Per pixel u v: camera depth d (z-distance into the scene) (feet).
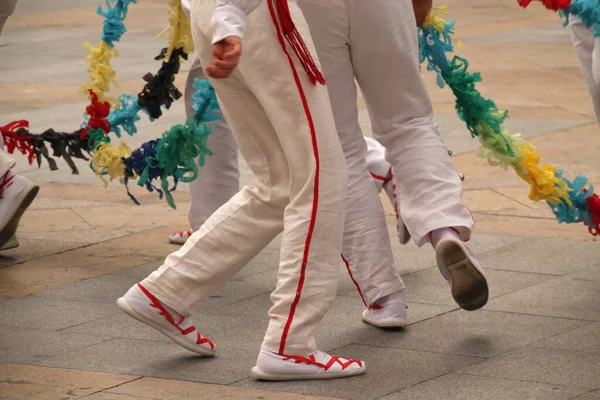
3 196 29.25
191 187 30.73
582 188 25.61
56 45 76.84
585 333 23.32
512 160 24.77
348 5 21.81
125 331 24.08
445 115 51.39
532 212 34.50
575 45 29.19
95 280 28.09
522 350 22.35
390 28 22.12
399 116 23.12
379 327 24.06
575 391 19.94
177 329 21.80
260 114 20.51
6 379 21.02
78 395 20.15
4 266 29.40
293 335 20.51
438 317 24.76
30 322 24.70
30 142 29.22
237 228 21.30
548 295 26.11
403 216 22.81
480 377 20.84
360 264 23.98
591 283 26.96
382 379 20.86
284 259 20.38
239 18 18.89
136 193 38.06
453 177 22.81
